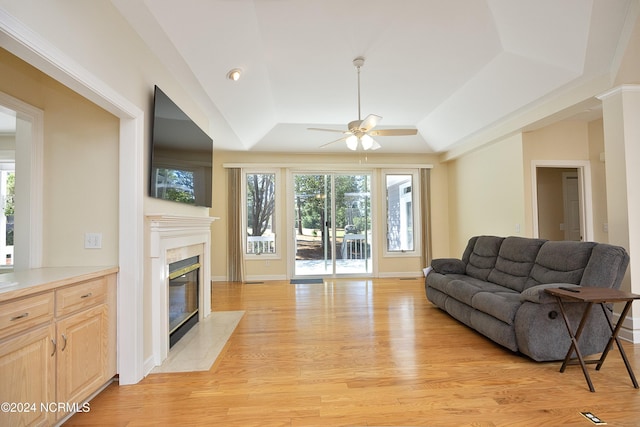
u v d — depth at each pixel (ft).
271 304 15.07
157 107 8.55
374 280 21.06
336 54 11.20
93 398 6.98
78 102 7.74
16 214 7.39
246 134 17.43
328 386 7.47
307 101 15.49
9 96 6.91
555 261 9.77
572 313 8.49
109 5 6.71
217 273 21.38
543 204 19.17
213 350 9.70
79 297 6.36
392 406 6.62
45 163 7.63
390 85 13.78
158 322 8.68
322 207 22.33
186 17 7.80
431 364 8.60
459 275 13.87
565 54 9.82
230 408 6.59
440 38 10.30
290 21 9.31
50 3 5.14
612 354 8.99
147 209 8.34
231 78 11.05
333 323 12.19
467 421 6.08
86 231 7.68
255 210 21.88
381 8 8.82
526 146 15.26
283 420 6.17
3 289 4.99
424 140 20.84
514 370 8.19
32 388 5.26
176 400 6.91
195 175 11.48
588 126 15.70
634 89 9.80
